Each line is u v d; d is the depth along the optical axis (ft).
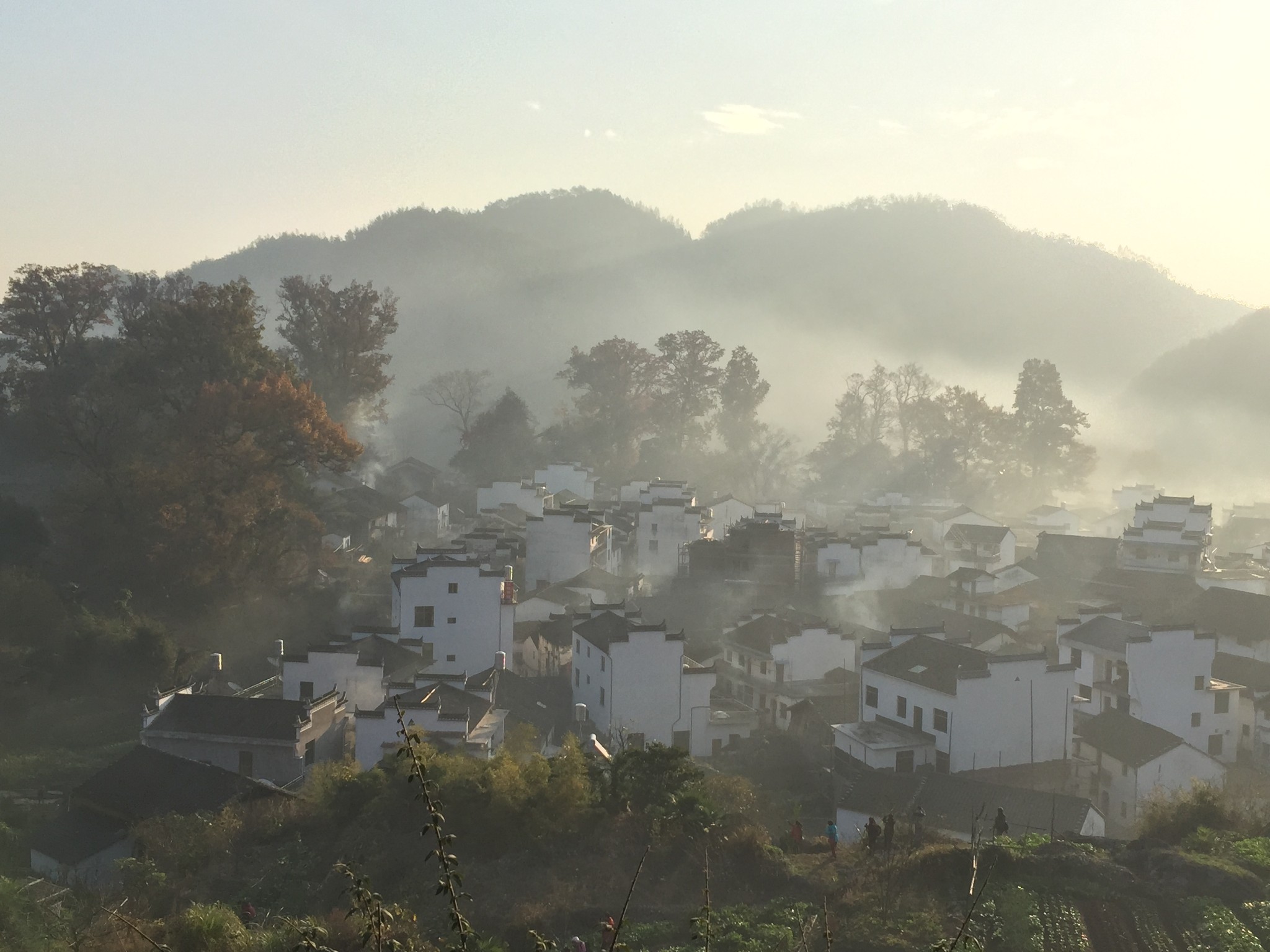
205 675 228.22
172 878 119.55
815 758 196.44
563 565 312.91
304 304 390.01
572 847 114.21
